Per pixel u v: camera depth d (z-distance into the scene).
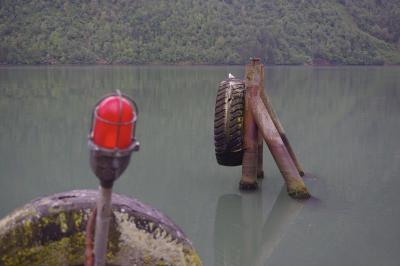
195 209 7.56
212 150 11.70
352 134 14.05
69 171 9.49
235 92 8.48
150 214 3.21
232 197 8.17
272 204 7.85
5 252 3.00
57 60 75.00
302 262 5.88
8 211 7.13
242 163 8.80
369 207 7.80
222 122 8.49
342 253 6.08
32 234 3.03
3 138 12.63
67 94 24.36
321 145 12.45
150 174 9.48
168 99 22.77
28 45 74.62
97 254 2.62
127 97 2.40
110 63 78.75
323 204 7.91
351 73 58.06
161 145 12.17
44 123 15.09
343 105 21.17
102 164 2.37
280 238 6.58
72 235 3.08
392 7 123.69
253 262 5.87
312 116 17.58
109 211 2.55
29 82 33.69
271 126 8.34
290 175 8.21
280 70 66.19
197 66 74.81
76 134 13.39
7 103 19.91
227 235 6.64
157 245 3.19
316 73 57.09
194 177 9.35
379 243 6.40
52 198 3.13
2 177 8.98
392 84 36.72
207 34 86.12
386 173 9.88
